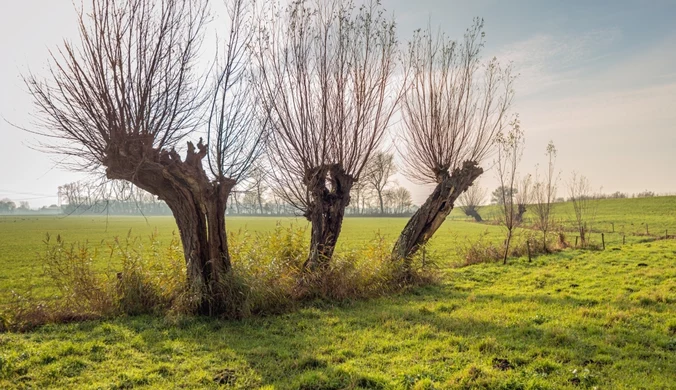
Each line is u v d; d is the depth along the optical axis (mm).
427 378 6441
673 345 8008
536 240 26297
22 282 18094
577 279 16047
